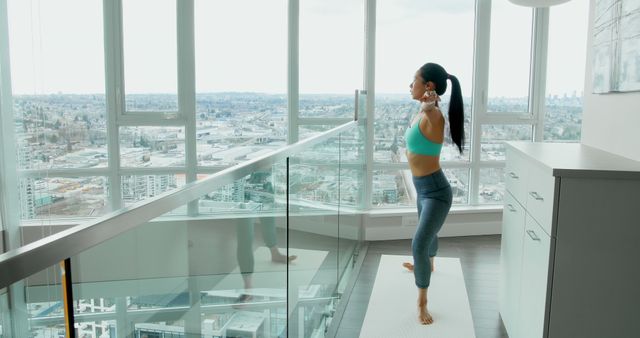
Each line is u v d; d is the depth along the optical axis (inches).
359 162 175.3
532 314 85.6
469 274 151.4
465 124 203.2
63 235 26.7
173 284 38.3
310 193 95.2
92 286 28.8
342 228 137.7
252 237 58.1
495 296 133.3
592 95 116.3
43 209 193.0
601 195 74.7
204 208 44.2
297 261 84.0
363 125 184.4
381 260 165.2
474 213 196.7
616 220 74.7
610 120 103.7
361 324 116.8
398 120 198.2
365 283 144.5
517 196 100.7
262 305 62.0
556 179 75.3
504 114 202.2
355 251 166.6
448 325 114.7
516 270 100.0
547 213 78.4
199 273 43.1
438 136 117.8
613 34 101.7
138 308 33.4
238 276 53.0
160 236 36.4
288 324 77.0
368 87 194.4
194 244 42.0
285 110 205.6
